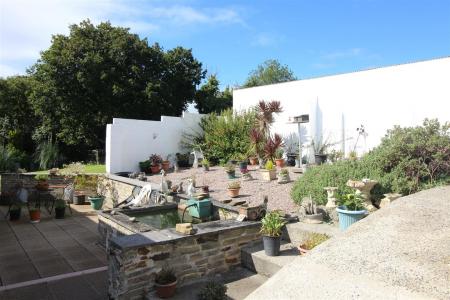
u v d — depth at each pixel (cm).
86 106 2078
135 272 459
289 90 1408
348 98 1215
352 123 1203
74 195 1205
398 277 243
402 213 377
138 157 1436
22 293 503
